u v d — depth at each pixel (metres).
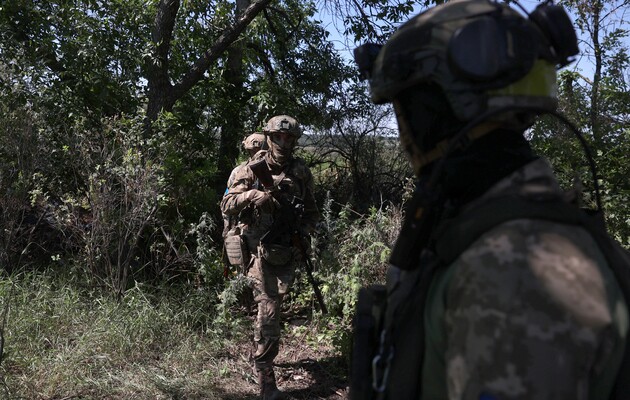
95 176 4.73
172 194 5.26
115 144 5.20
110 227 4.71
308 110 8.01
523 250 0.76
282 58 8.02
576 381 0.71
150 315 4.34
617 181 5.08
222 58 7.30
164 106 6.20
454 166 0.90
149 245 5.29
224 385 3.88
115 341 4.08
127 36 6.14
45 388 3.50
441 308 0.83
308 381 4.02
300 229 3.78
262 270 3.70
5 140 4.95
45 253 5.30
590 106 5.57
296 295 5.28
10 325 3.95
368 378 1.04
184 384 3.75
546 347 0.71
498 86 0.86
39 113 5.23
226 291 4.08
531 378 0.70
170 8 6.07
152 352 4.13
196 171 5.68
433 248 0.92
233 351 4.35
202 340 4.34
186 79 6.41
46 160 5.18
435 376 0.85
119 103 6.02
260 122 7.05
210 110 6.91
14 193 4.96
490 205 0.83
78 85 5.77
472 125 0.86
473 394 0.73
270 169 3.81
